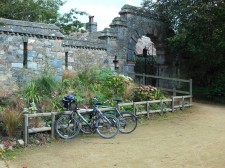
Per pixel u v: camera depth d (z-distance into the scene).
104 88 12.57
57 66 12.30
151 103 12.51
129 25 17.48
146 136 9.14
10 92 10.66
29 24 11.92
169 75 20.06
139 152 7.55
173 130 10.00
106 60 16.53
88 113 9.20
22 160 6.87
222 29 16.16
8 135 8.05
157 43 19.62
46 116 8.94
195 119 11.91
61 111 9.00
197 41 17.09
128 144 8.26
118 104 10.66
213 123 11.20
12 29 11.34
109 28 16.73
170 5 19.03
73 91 11.39
